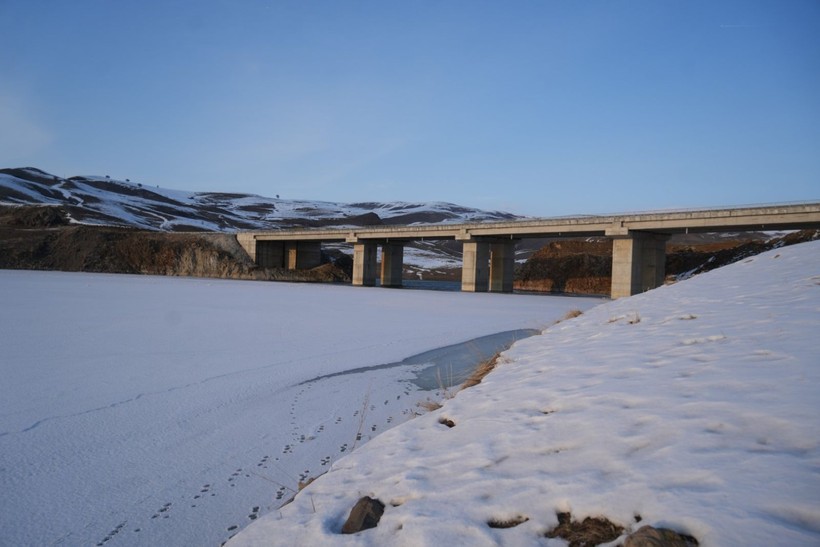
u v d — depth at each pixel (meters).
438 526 4.14
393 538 4.18
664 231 64.38
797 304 10.36
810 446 4.07
